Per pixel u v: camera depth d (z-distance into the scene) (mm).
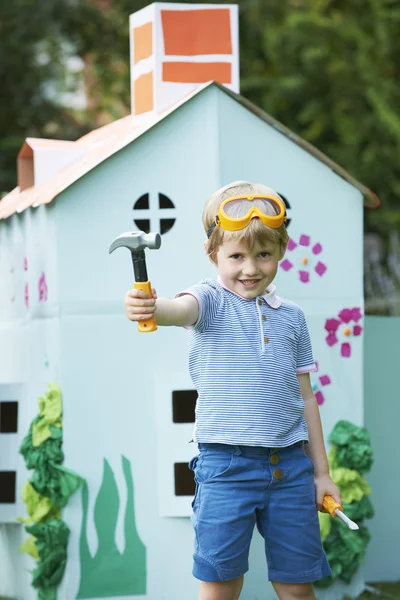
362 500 5164
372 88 11641
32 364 5230
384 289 8562
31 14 12242
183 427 4887
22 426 5359
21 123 12828
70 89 12914
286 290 5062
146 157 4918
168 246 4922
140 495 4867
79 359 4855
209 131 4934
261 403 3484
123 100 12789
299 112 12352
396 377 5816
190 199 4934
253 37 12500
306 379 3701
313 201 5125
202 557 3484
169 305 3381
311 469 3586
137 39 5477
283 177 5070
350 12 12453
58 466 4805
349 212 5176
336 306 5156
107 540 4848
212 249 3625
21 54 12422
